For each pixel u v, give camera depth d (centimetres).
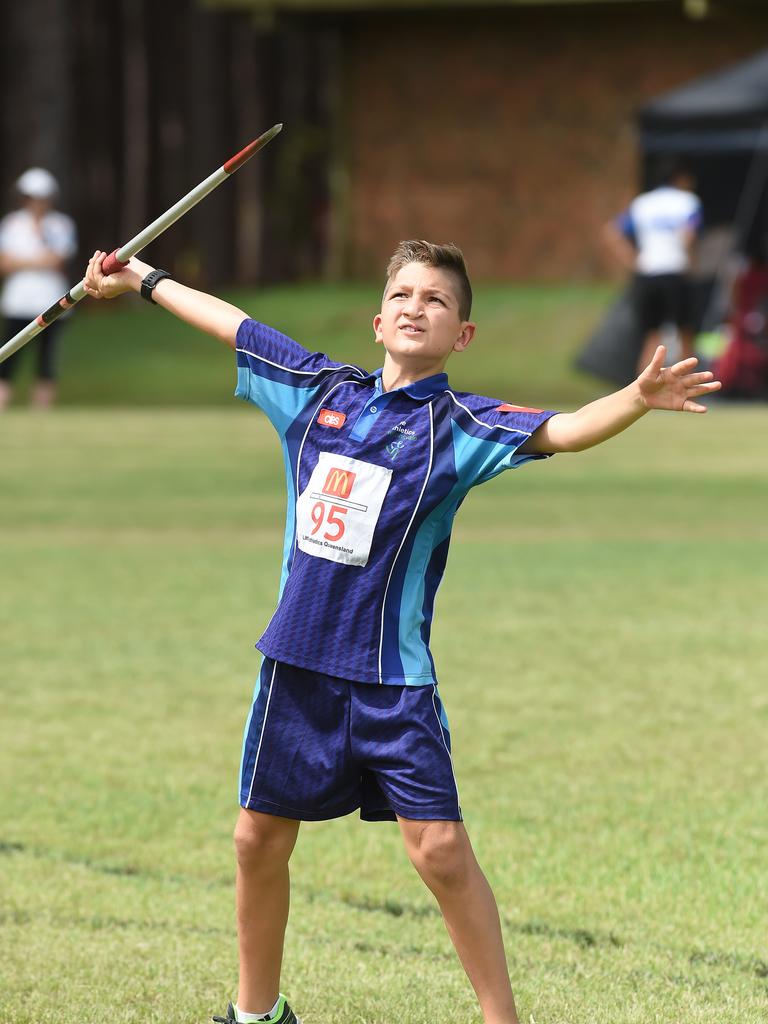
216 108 8600
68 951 1207
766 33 7488
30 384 5906
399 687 992
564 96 7744
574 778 1645
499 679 2045
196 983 1149
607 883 1354
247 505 3506
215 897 1331
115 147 8412
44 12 7919
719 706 1922
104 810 1546
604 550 2991
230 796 1597
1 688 2011
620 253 5650
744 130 5709
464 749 1744
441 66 7875
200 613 2456
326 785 1005
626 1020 1081
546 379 5666
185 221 8750
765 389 5559
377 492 1001
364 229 8044
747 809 1550
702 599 2541
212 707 1930
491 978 984
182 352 6469
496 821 1512
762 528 3241
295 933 1251
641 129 5825
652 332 5591
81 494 3631
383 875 1391
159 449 4362
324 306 6931
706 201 5809
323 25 7906
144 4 8456
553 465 4172
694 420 5062
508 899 1319
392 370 1046
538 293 7069
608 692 1983
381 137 7975
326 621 998
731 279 5734
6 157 7975
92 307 8019
